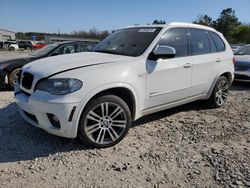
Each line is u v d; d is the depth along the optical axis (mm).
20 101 4148
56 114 3768
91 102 3955
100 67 4086
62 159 3830
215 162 3854
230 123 5469
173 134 4801
